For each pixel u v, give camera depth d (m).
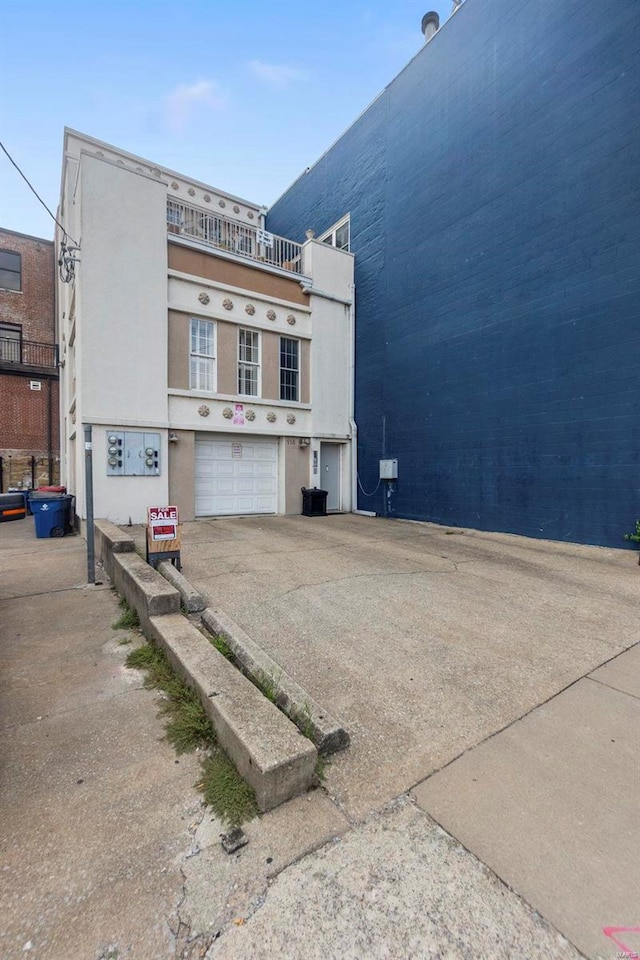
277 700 2.74
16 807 2.02
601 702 2.89
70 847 1.81
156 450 9.51
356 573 5.86
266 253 13.52
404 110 11.30
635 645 3.75
